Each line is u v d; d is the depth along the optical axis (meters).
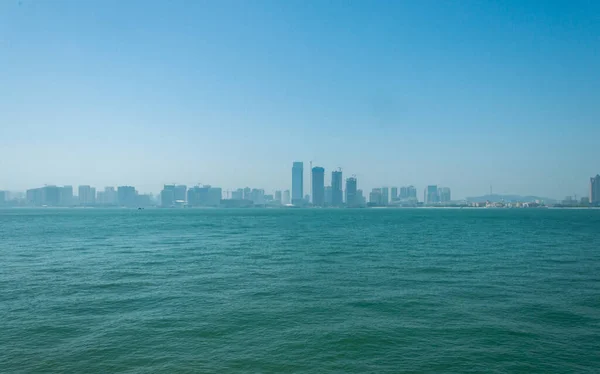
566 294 30.50
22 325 23.14
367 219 185.88
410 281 35.53
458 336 21.36
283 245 66.69
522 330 22.23
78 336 21.41
